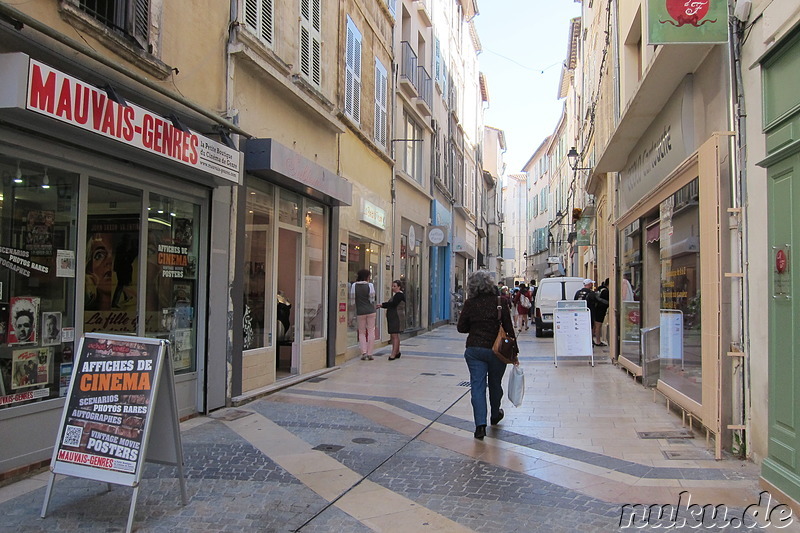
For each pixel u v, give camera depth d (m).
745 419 5.57
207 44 7.21
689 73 7.42
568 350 12.62
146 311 6.45
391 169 16.06
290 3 9.30
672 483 5.00
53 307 5.29
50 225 5.26
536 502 4.62
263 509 4.41
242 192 8.00
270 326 9.22
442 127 24.55
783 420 4.53
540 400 8.72
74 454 4.09
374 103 14.31
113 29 5.68
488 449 6.11
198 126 7.04
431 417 7.58
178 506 4.41
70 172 5.40
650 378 9.66
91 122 4.88
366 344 12.88
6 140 4.65
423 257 21.08
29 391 5.04
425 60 21.48
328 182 10.23
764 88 4.79
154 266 6.59
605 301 16.30
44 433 5.10
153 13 6.22
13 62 4.25
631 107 8.84
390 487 4.95
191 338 7.26
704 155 6.02
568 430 6.88
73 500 4.46
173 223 6.91
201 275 7.34
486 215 47.25
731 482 4.99
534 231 59.69
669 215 7.95
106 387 4.13
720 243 5.67
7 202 4.87
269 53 8.41
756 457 5.40
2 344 4.84
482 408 6.57
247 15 7.96
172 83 6.56
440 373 11.16
